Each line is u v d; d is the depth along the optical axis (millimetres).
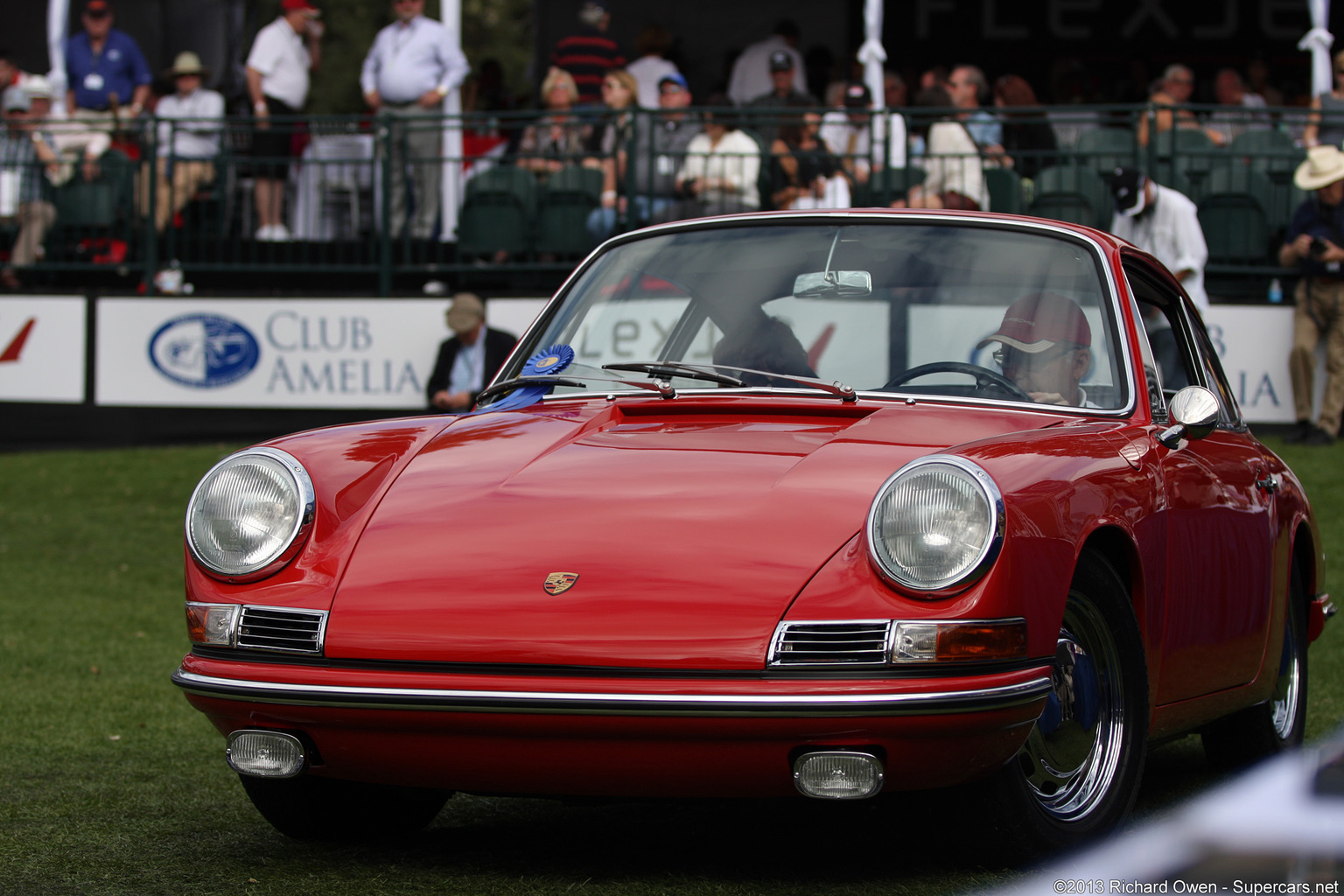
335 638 5922
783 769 5574
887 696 5398
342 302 24531
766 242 8164
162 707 11508
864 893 5922
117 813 7758
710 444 6602
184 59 27391
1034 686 5656
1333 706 11258
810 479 6109
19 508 22359
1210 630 7660
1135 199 19406
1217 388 9227
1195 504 7418
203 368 25078
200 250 25422
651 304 8094
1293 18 30609
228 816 7715
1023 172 22703
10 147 25797
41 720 10828
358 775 6121
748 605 5590
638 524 5969
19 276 26062
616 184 23141
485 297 23719
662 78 26906
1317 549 9758
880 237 7984
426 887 6102
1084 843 6262
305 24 27297
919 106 24609
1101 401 7336
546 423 7152
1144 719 6645
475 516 6215
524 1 57500
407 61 25438
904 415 6828
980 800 5961
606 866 6473
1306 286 22125
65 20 28281
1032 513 5785
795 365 7586
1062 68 26656
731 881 6160
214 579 6309
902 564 5566
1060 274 7676
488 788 5941
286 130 24766
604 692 5527
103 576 19031
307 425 24719
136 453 25078
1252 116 24516
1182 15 30703
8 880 6270
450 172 24984
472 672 5711
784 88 24859
